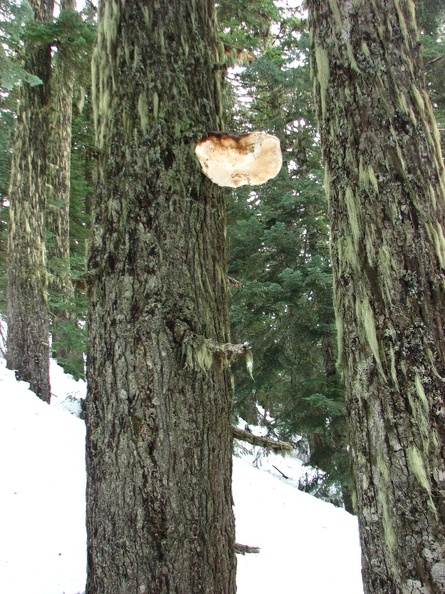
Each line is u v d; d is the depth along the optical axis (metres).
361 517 2.05
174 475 1.99
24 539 3.31
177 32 2.36
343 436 7.79
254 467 7.30
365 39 2.21
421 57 2.30
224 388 2.24
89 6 7.38
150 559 1.93
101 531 2.02
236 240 8.78
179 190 2.21
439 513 1.81
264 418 8.80
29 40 6.27
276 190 8.98
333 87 2.29
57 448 5.05
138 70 2.27
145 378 2.02
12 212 6.90
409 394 1.91
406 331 1.95
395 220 2.04
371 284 2.05
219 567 2.08
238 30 8.59
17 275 6.79
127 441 2.00
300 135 9.80
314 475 8.28
